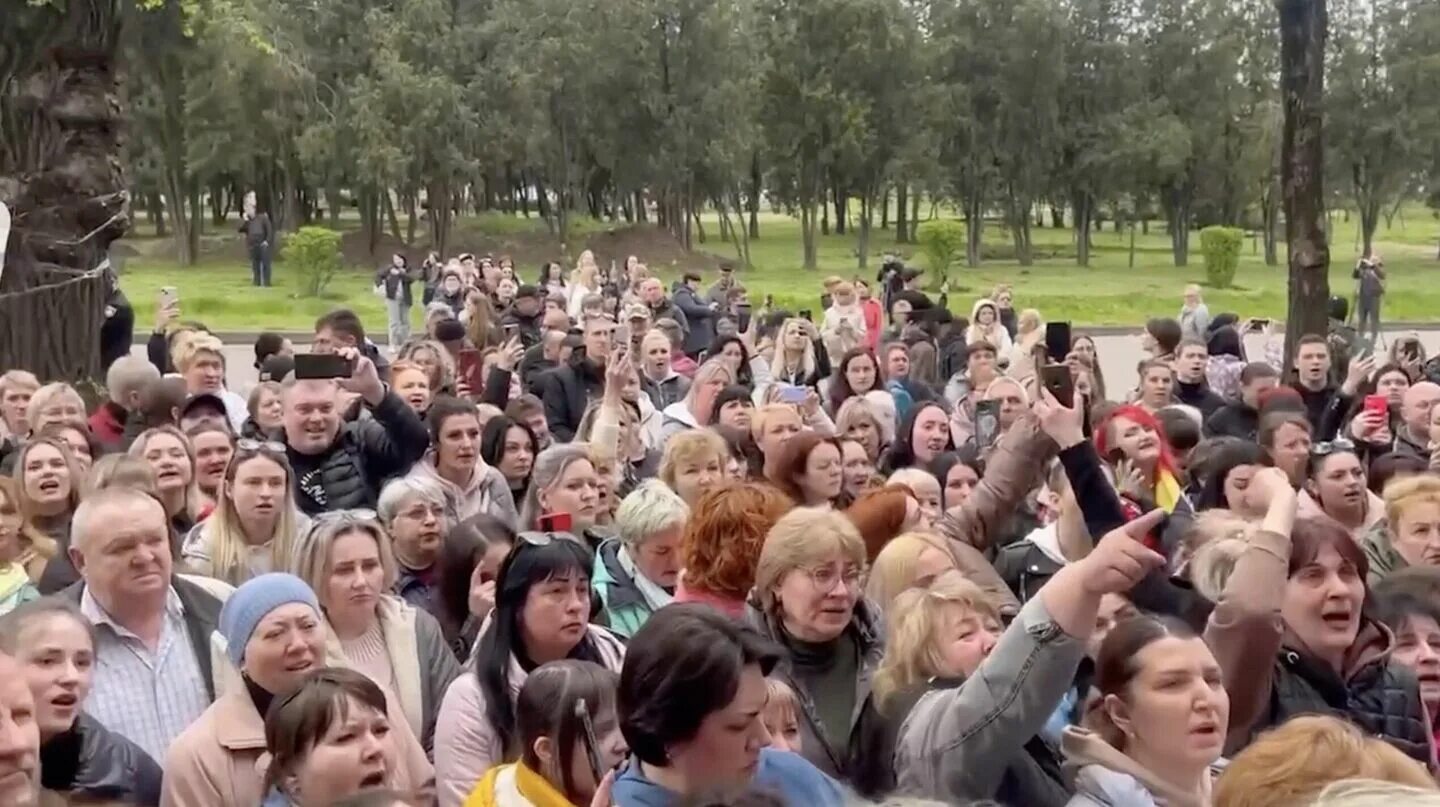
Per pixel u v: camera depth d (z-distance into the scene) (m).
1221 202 59.44
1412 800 2.46
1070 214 82.56
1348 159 52.94
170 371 11.17
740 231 63.72
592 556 5.25
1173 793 3.35
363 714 3.58
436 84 48.81
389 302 28.66
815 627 4.08
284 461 5.73
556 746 3.54
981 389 10.15
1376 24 52.31
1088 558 3.31
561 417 10.21
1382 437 8.60
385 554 4.85
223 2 38.81
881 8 53.19
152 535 4.58
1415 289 46.62
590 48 50.22
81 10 10.79
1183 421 8.02
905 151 54.44
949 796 3.36
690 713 3.06
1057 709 3.78
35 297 10.76
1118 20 58.53
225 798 4.00
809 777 3.32
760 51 53.34
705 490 5.33
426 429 7.41
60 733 3.89
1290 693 4.14
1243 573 3.96
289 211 52.91
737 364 11.80
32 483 5.87
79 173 10.86
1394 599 4.62
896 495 5.42
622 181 52.91
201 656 4.70
